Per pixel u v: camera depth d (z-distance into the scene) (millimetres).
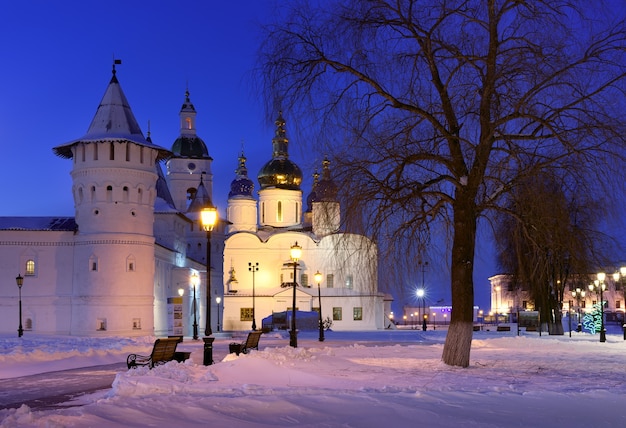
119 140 59781
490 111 21906
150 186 62250
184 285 74250
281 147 109875
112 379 21766
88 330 59281
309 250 99062
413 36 21875
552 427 12266
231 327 98000
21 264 61000
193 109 107250
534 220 22156
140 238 61000
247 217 110312
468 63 22312
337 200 22469
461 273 23359
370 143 22125
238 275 99938
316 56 21562
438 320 137250
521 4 21094
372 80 21688
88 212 60562
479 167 22203
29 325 60625
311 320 81812
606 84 20406
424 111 22125
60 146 61312
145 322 60781
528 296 63594
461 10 21859
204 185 97625
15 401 16547
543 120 20531
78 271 60562
